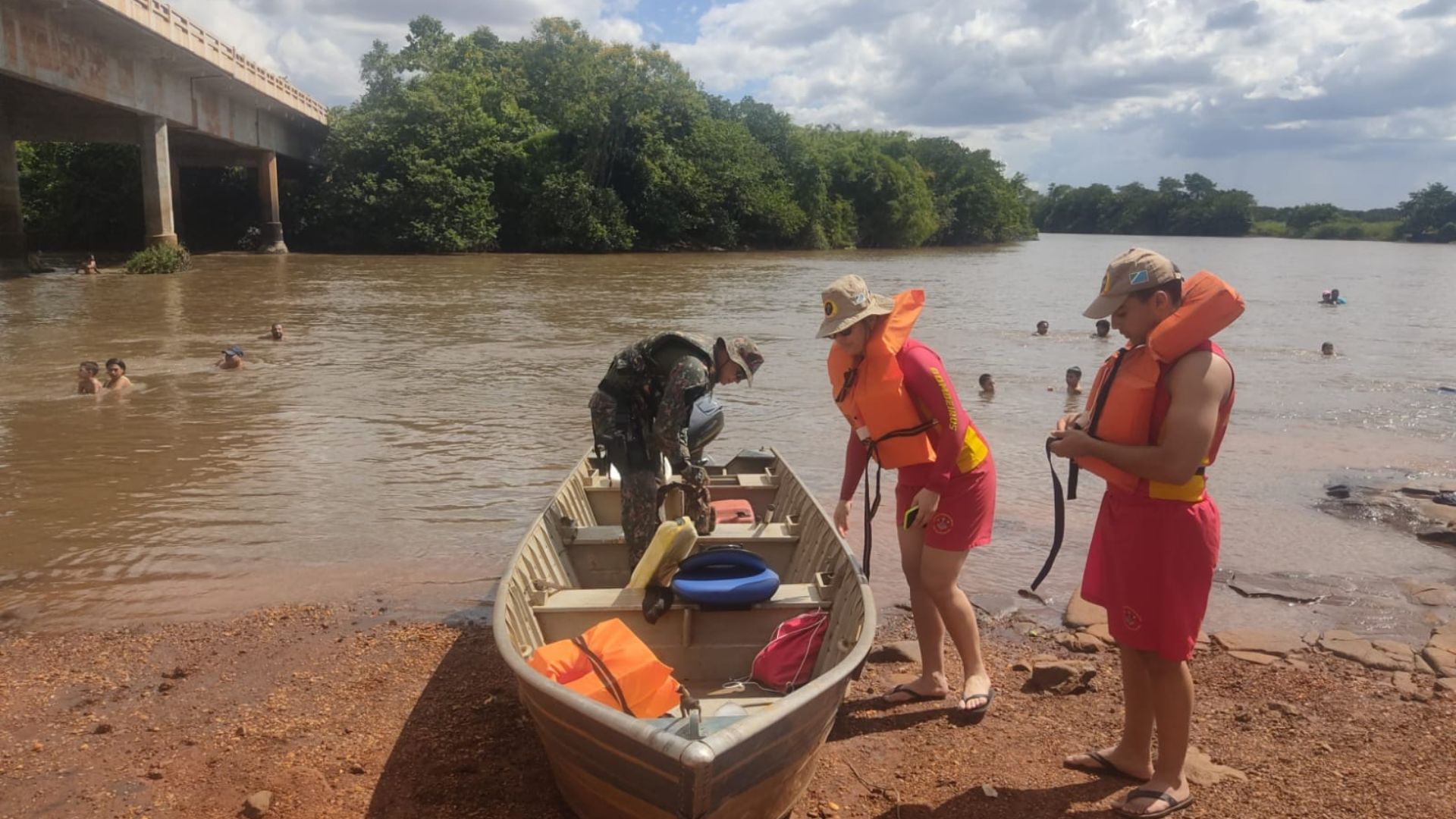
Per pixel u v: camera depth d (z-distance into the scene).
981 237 90.69
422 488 8.12
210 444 9.57
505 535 7.02
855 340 4.14
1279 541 7.09
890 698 4.59
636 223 54.09
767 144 64.88
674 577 4.58
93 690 4.69
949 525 4.23
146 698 4.62
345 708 4.51
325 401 11.64
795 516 5.81
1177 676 3.53
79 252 42.25
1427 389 13.34
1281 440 10.33
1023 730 4.33
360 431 10.16
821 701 3.24
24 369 13.57
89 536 6.91
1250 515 7.68
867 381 4.20
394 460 8.99
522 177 50.75
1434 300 28.45
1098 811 3.69
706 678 4.52
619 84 53.22
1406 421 11.30
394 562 6.46
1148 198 154.50
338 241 46.84
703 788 2.83
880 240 72.38
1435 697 4.63
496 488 8.14
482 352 15.44
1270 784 3.85
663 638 4.53
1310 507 7.90
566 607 4.39
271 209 44.03
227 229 49.72
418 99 47.22
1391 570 6.50
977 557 6.68
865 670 5.01
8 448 9.34
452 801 3.76
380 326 18.50
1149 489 3.42
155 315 19.72
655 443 4.95
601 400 5.19
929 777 3.94
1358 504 7.88
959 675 4.93
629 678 3.57
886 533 7.20
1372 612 5.80
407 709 4.50
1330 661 5.08
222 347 15.62
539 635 4.31
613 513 6.62
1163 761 3.67
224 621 5.52
